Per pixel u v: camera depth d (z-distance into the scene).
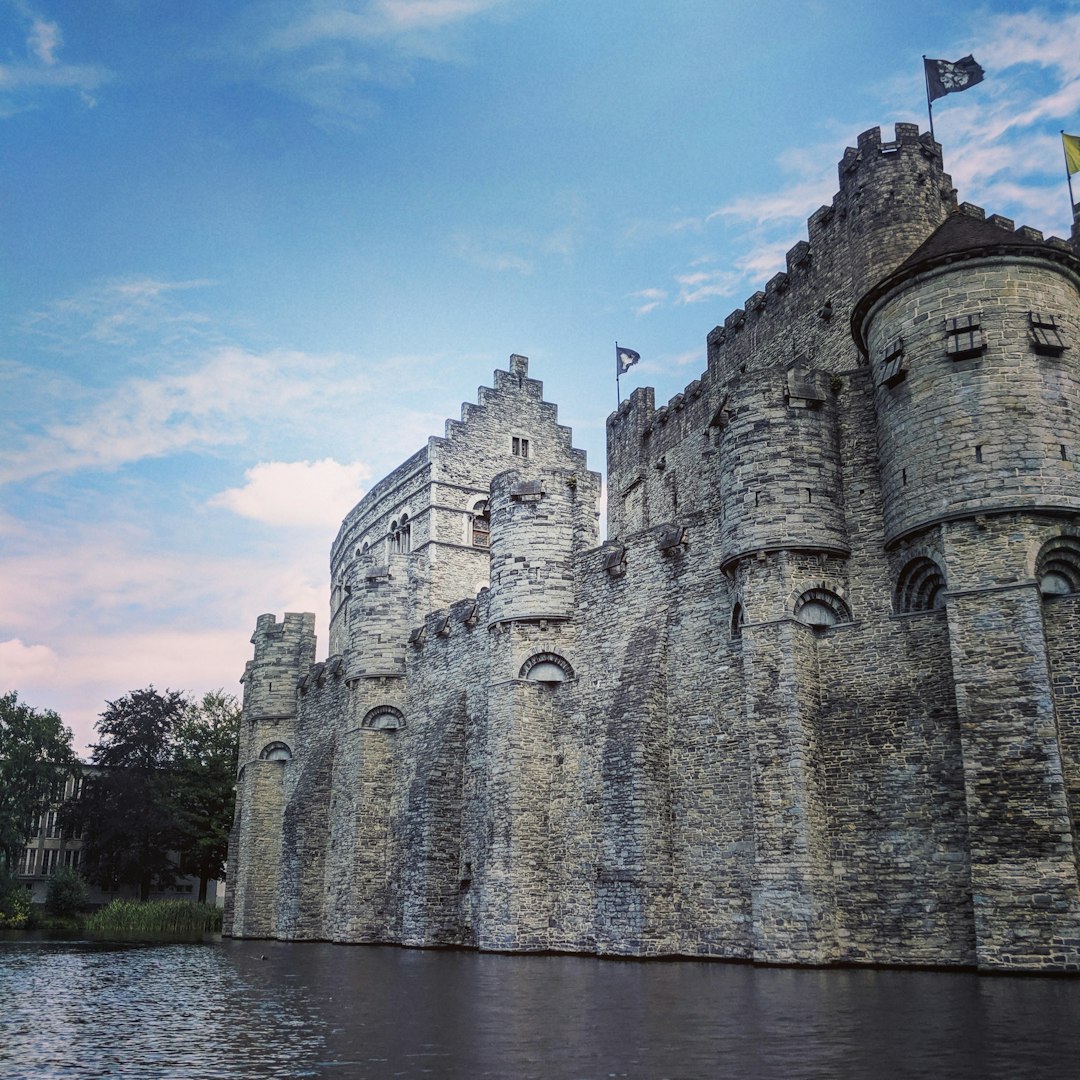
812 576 31.19
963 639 27.02
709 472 47.62
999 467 27.50
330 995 22.58
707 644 34.72
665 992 21.81
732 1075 12.30
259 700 63.53
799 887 28.67
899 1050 13.80
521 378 76.25
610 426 58.31
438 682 48.00
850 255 39.62
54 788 80.81
